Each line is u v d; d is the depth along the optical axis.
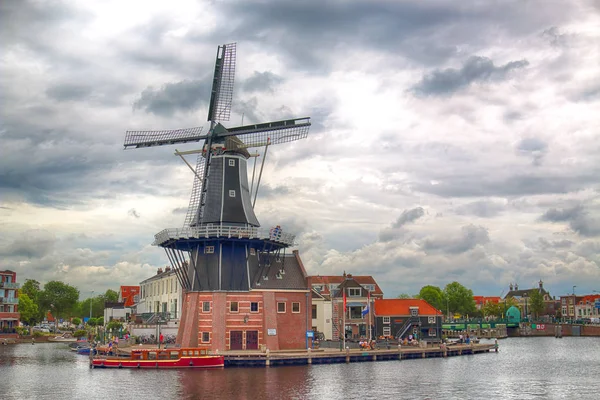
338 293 112.00
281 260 86.69
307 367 71.81
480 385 58.66
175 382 59.03
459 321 180.62
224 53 87.00
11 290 142.38
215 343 78.19
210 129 85.94
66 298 187.62
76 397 51.56
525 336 177.25
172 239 80.50
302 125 84.44
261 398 50.38
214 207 83.19
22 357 90.88
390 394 52.75
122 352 80.12
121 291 171.00
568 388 57.53
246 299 80.56
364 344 88.56
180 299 103.44
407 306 114.44
